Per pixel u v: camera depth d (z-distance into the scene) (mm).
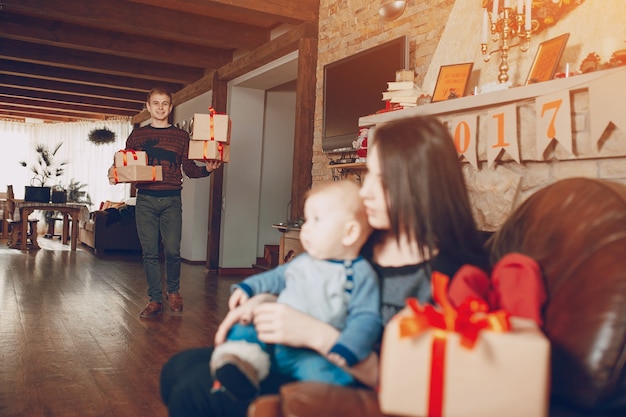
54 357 2969
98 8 5492
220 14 5902
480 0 3100
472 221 1065
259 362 979
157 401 2381
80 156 14203
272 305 984
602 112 1890
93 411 2230
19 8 5188
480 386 746
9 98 11180
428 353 755
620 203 1014
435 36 3549
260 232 7484
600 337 881
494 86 2516
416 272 1069
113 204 11188
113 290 5281
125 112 11719
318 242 1078
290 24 5691
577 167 2066
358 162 3836
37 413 2178
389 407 759
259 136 7371
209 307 4609
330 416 769
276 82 6891
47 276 6023
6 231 11039
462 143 2590
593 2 2439
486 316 778
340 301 1055
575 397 892
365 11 4309
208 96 8047
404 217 1040
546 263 1048
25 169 14375
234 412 1006
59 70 8469
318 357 1021
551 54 2498
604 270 931
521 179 2312
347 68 4273
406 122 1071
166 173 4094
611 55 2299
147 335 3543
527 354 748
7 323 3709
